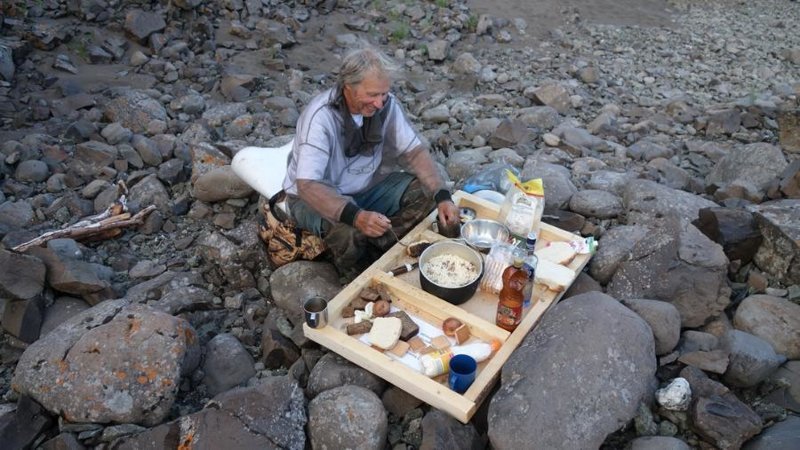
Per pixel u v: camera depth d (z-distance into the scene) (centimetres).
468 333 291
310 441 261
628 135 504
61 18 602
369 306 299
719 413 255
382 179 351
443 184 345
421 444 254
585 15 776
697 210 376
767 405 275
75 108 490
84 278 324
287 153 377
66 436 254
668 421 267
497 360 276
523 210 339
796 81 646
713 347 295
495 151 455
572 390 250
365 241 329
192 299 335
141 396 263
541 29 725
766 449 246
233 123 480
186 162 444
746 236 338
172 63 573
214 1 655
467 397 260
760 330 303
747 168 434
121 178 426
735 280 342
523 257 295
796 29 790
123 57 577
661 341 290
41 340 284
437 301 302
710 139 511
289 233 338
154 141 448
